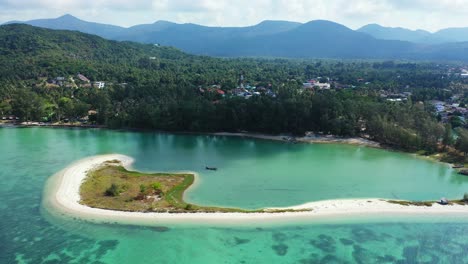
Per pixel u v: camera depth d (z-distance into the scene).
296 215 81.88
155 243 71.50
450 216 82.75
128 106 189.75
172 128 166.38
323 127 157.25
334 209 85.12
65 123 179.00
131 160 122.56
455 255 69.56
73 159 122.06
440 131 133.62
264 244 71.81
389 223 79.88
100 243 71.38
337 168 115.25
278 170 112.81
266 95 178.50
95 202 86.75
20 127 172.00
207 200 89.50
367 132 157.12
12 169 110.81
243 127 165.75
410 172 112.06
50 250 69.12
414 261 67.69
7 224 77.56
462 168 115.12
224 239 73.06
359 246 71.81
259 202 88.62
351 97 196.75
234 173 109.62
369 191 96.44
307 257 68.12
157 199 88.62
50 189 94.94
